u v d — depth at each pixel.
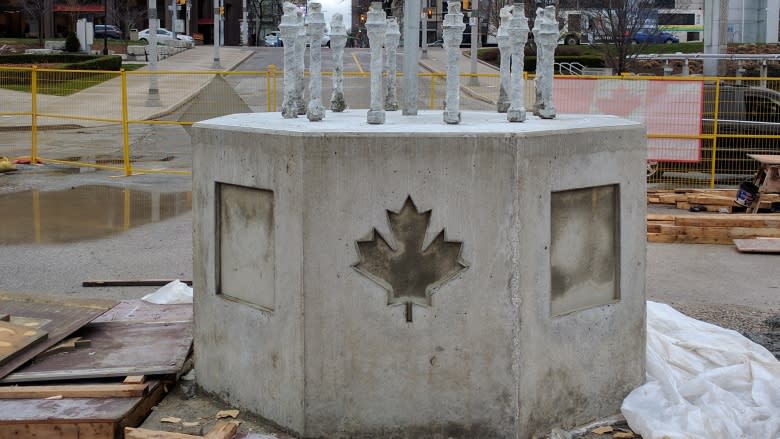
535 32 5.76
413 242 4.48
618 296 5.03
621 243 4.97
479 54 48.91
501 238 4.41
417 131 4.45
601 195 4.89
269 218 4.70
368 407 4.57
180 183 15.72
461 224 4.43
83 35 54.12
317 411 4.55
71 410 4.77
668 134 15.39
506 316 4.47
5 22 70.50
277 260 4.60
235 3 90.12
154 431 4.58
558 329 4.69
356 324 4.51
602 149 4.78
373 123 4.97
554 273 4.70
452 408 4.56
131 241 10.51
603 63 39.38
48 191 14.55
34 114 18.27
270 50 59.72
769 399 5.16
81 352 5.58
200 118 24.64
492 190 4.39
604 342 4.95
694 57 25.81
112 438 4.64
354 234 4.45
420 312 4.50
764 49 38.41
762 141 16.11
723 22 22.44
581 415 4.89
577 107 15.50
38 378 5.10
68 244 10.30
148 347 5.68
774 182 12.16
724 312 7.64
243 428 4.77
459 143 4.38
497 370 4.52
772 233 10.77
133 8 70.62
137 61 49.44
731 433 4.73
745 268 9.46
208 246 5.12
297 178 4.39
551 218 4.63
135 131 23.56
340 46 6.16
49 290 8.16
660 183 16.14
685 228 10.88
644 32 43.84
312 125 4.83
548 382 4.68
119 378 5.23
